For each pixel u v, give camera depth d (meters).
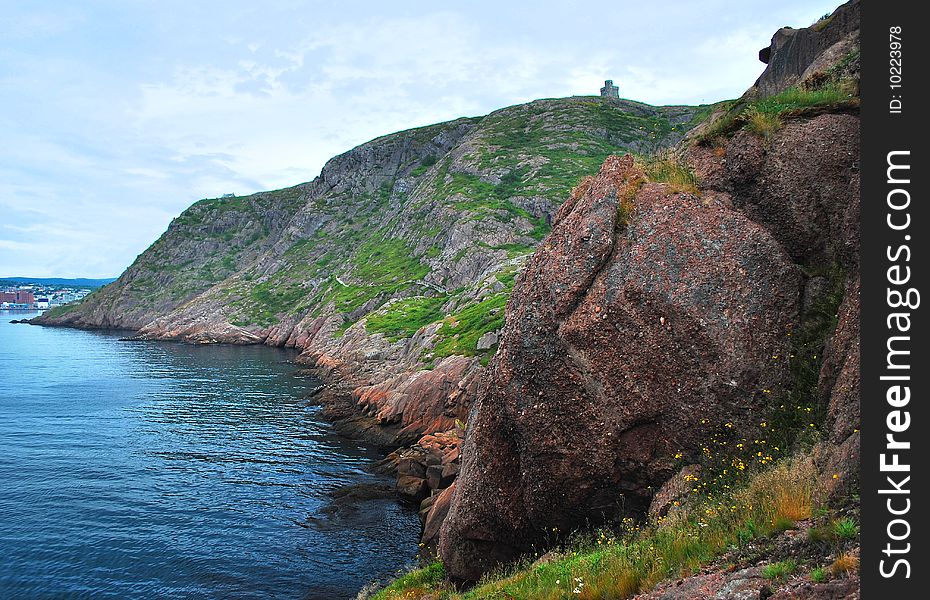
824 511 6.61
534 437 11.32
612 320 10.49
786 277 10.10
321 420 45.22
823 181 10.23
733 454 9.61
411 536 22.97
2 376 68.88
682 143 13.52
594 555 9.14
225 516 25.17
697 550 7.38
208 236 180.75
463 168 126.81
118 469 32.16
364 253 125.88
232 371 73.50
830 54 14.95
